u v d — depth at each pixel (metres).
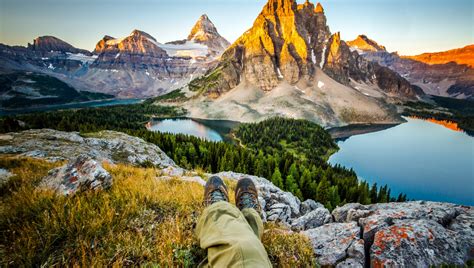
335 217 7.16
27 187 4.98
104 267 2.66
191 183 7.22
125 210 3.89
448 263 3.58
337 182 65.62
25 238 2.91
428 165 155.62
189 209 4.47
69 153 21.88
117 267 2.66
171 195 5.10
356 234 4.74
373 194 65.12
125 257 2.93
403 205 6.02
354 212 6.38
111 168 8.06
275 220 7.23
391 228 4.30
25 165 8.52
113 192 4.78
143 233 3.55
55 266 2.70
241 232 2.10
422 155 178.75
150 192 4.94
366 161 156.12
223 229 2.20
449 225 4.67
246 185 4.36
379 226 4.72
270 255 3.51
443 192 115.06
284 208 8.95
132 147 30.39
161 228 3.66
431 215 4.93
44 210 3.75
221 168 69.25
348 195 58.31
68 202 3.99
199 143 91.62
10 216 3.59
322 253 4.30
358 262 3.93
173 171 11.12
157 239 3.35
